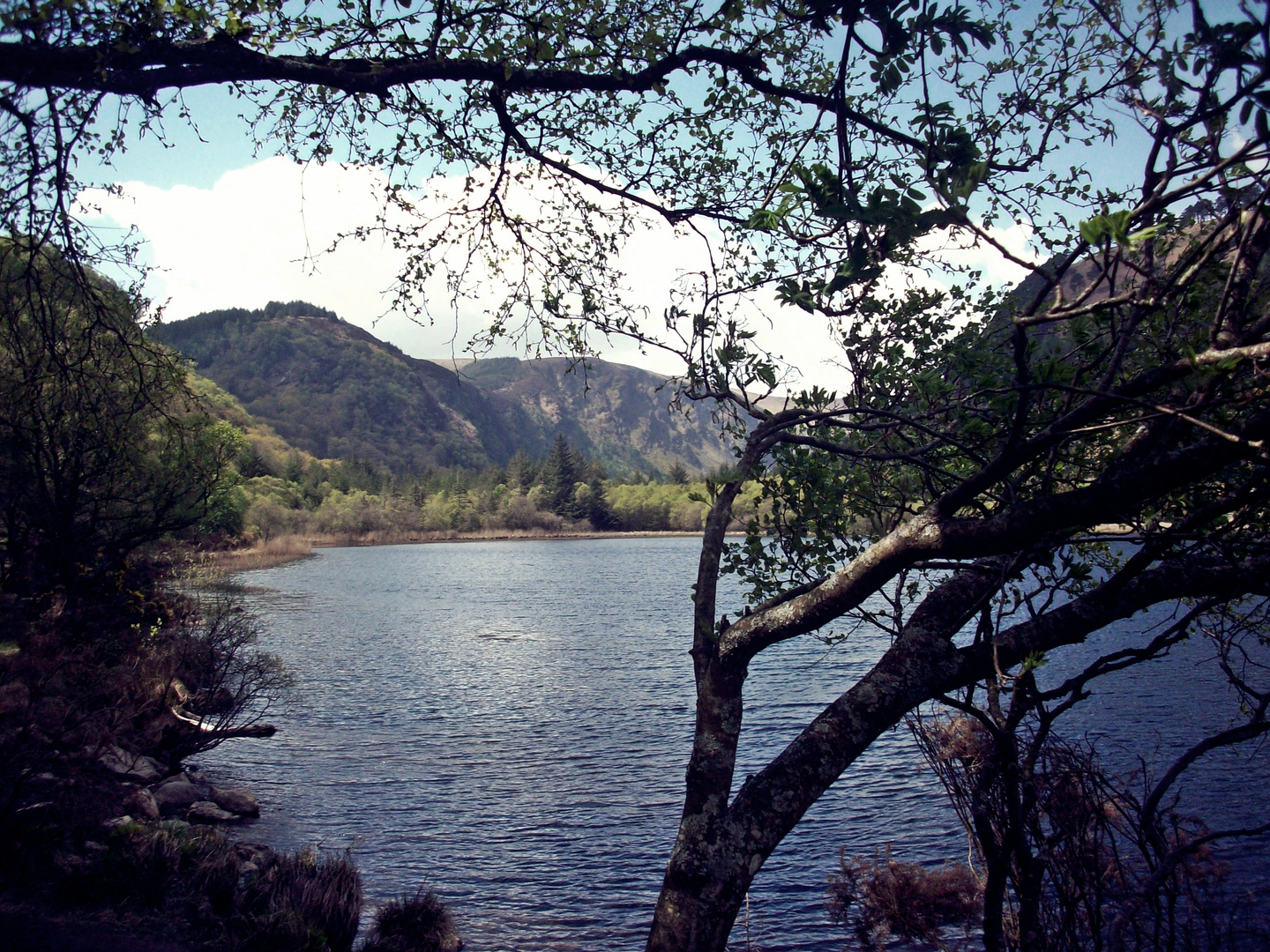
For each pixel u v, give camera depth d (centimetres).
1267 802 1455
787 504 581
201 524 2145
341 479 18962
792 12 476
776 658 3173
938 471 438
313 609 5441
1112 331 400
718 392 476
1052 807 580
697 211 600
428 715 2556
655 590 6812
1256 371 324
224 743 2158
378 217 629
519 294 646
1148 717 1975
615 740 2258
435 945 1132
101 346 830
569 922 1245
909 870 1212
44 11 381
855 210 306
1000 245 289
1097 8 333
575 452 18812
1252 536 454
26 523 1688
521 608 5600
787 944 1145
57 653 1061
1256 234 376
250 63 467
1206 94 281
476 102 581
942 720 796
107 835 1082
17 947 773
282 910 1002
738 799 423
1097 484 361
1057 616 425
